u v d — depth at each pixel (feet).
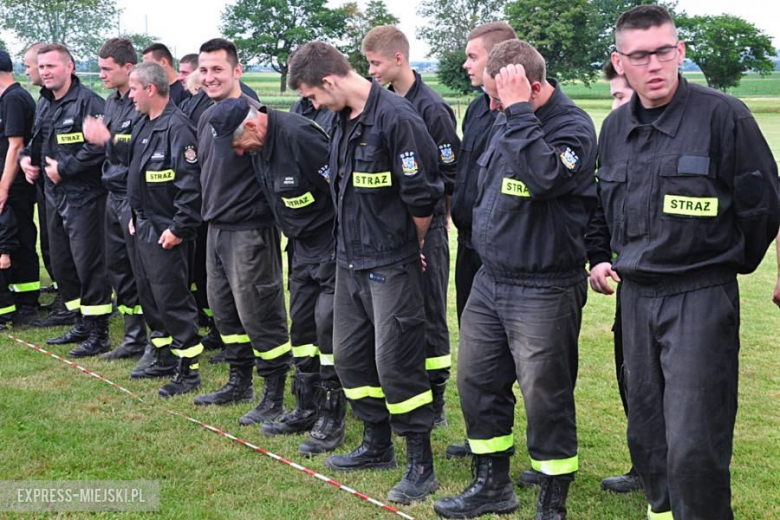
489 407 11.75
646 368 10.09
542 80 10.90
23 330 22.54
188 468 13.66
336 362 13.46
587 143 10.75
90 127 19.30
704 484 9.52
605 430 15.28
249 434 15.21
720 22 169.78
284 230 14.61
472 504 11.96
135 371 18.45
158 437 14.97
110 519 11.87
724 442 9.61
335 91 12.14
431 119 14.88
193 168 16.65
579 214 11.00
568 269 11.07
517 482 13.20
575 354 11.41
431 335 15.21
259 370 15.85
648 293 9.91
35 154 21.31
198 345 17.62
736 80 171.63
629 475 12.98
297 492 12.79
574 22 165.78
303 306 14.99
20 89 22.41
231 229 15.38
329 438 14.48
